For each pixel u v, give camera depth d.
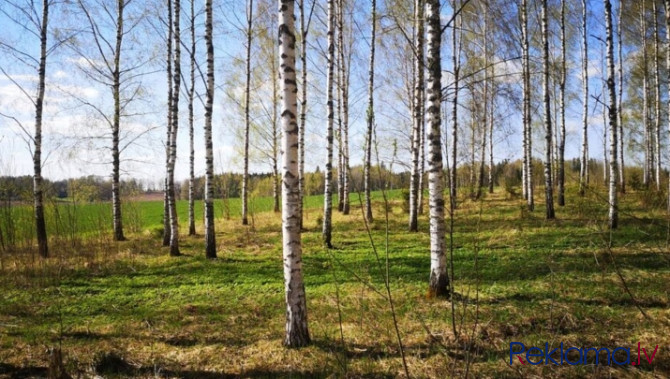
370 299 6.54
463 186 18.62
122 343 5.09
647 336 4.54
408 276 7.87
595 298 5.78
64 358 4.57
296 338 4.78
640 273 6.77
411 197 13.32
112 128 14.36
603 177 23.67
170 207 11.09
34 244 12.74
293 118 4.69
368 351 4.62
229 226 17.64
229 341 5.11
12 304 6.75
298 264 4.80
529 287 6.50
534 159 26.47
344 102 17.41
